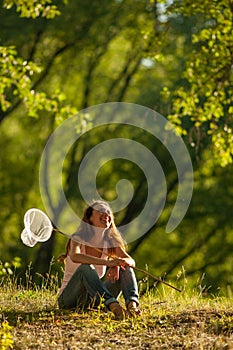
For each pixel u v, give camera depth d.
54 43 21.69
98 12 21.33
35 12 13.91
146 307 8.45
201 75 15.84
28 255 23.91
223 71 15.74
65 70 22.38
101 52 22.23
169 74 22.55
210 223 24.56
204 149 22.38
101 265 7.75
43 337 6.76
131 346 6.53
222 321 7.22
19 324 7.24
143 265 25.36
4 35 20.78
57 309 7.91
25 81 14.34
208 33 15.45
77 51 21.98
